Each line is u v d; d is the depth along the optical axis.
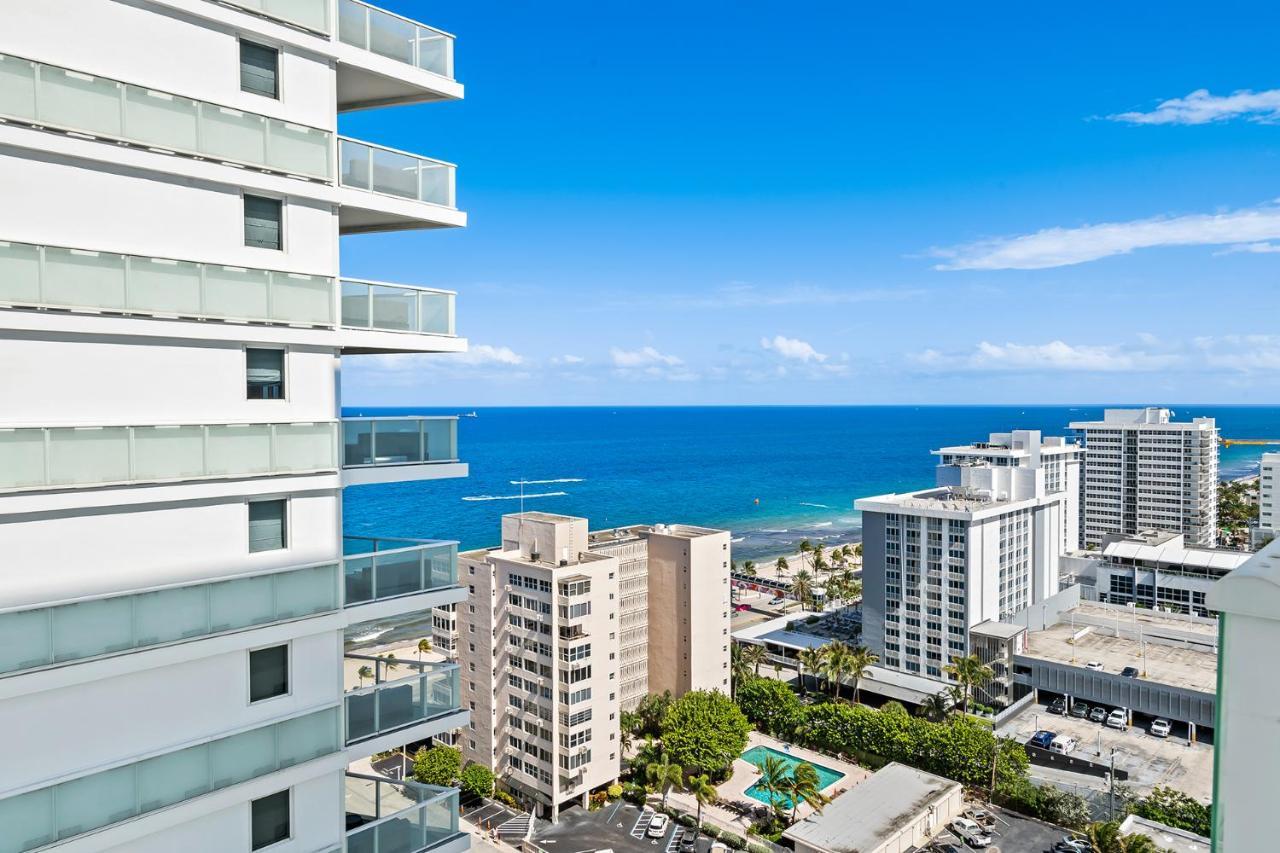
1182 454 193.50
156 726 19.75
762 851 72.00
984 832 74.31
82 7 18.73
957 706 102.88
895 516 114.38
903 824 71.38
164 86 19.88
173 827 20.03
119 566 19.39
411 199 24.53
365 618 23.45
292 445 21.97
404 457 24.72
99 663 18.55
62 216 18.52
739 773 88.50
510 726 81.50
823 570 198.62
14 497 17.62
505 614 81.50
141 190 19.62
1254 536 146.88
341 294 23.03
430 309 25.05
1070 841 72.50
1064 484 165.88
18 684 17.47
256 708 21.44
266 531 21.98
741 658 109.75
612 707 80.69
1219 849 7.95
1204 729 96.50
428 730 25.19
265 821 21.73
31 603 18.06
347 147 23.23
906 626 114.12
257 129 21.16
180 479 19.98
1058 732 98.44
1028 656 107.50
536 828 76.50
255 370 21.77
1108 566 144.62
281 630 21.58
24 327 17.73
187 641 19.89
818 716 94.62
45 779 18.09
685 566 95.12
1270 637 7.67
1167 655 108.69
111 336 19.22
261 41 21.52
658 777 77.75
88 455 18.61
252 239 21.58
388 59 23.84
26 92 17.80
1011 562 117.56
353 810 27.78
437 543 25.44
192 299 20.11
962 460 157.25
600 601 78.94
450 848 25.02
